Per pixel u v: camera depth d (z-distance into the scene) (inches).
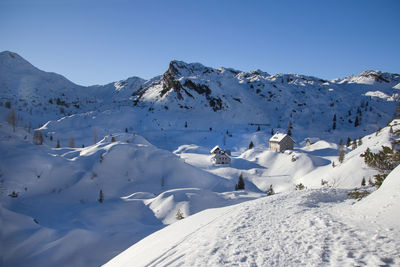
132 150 3678.6
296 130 7736.2
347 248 356.8
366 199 596.1
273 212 609.9
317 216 531.8
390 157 749.9
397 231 379.9
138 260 490.3
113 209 2158.0
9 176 2684.5
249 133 6978.4
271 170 3767.2
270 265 337.1
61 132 6633.9
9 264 1334.9
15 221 1676.9
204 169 3909.9
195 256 397.1
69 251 1480.1
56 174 3006.9
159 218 1988.2
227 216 634.8
